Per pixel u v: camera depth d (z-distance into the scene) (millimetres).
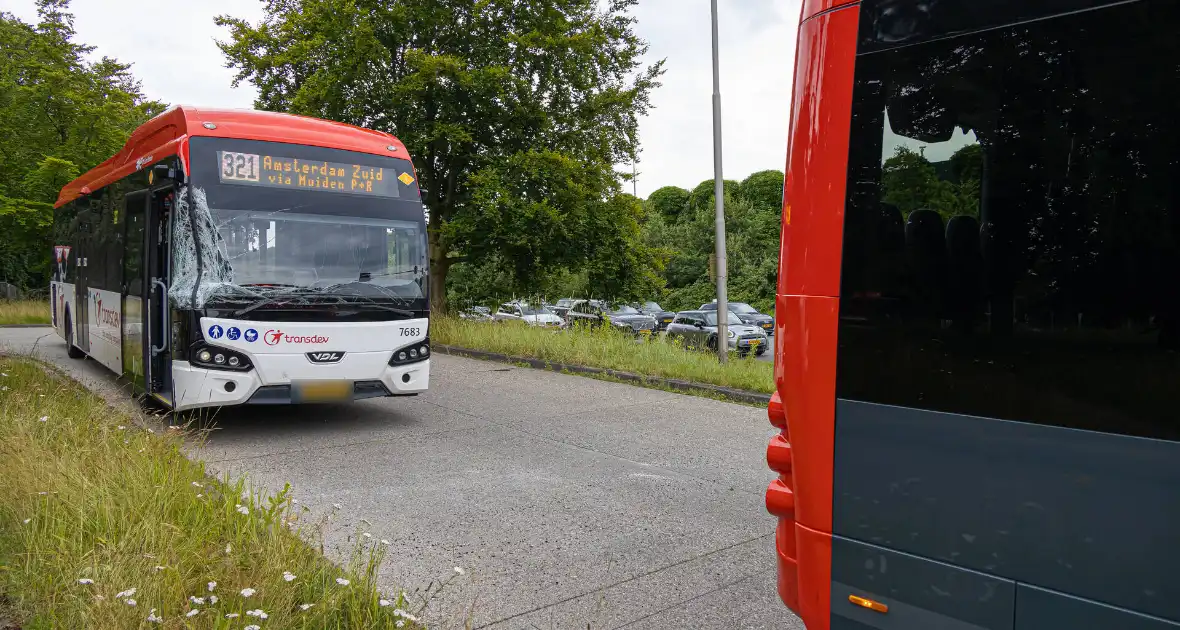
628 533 5160
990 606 2240
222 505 4551
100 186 11391
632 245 19672
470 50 18797
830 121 2615
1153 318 2020
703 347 14164
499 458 7203
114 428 6312
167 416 8445
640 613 3949
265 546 3955
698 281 45406
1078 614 2082
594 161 19281
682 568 4555
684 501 5898
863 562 2504
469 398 10633
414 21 18500
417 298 8469
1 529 4219
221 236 7590
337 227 8133
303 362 7750
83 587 3420
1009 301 2248
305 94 17391
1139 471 2006
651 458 7258
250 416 9141
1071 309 2145
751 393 10422
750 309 34812
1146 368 2020
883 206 2496
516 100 18344
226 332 7449
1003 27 2297
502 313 21938
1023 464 2193
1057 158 2195
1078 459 2104
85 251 12500
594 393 11078
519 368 13719
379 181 8531
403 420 9023
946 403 2342
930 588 2359
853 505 2527
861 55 2566
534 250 18594
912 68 2457
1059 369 2152
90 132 25625
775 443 2846
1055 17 2215
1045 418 2164
